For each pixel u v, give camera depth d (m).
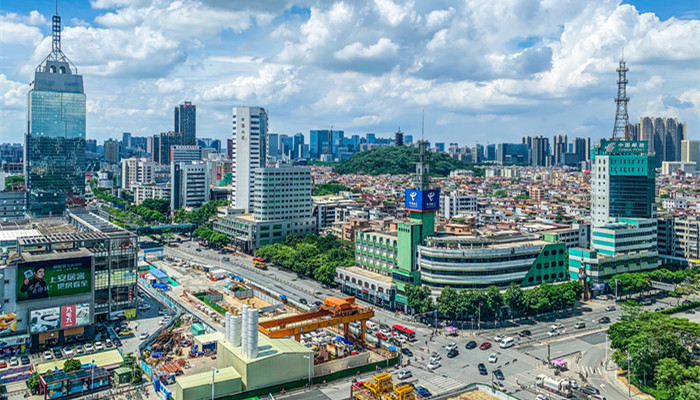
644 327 172.75
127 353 191.00
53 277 196.50
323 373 170.62
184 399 146.25
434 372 174.25
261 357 159.00
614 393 159.25
